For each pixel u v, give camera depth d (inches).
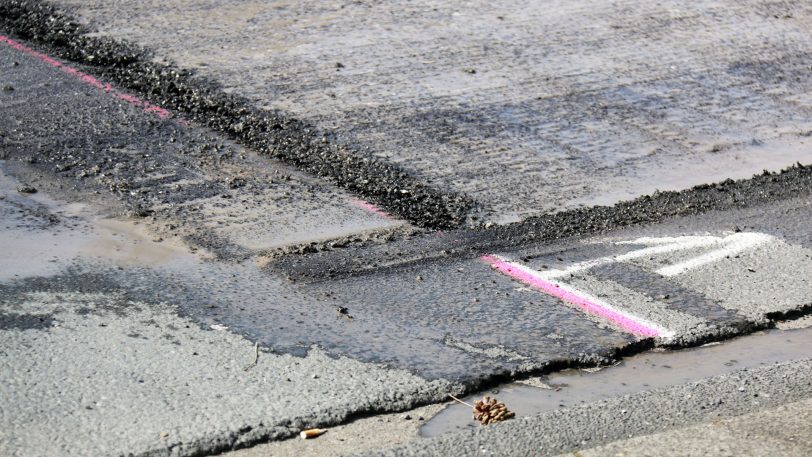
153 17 454.3
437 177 319.9
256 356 213.9
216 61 406.6
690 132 368.5
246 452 182.9
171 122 348.8
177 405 193.9
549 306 243.4
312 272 255.9
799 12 503.8
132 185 302.2
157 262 257.3
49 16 444.5
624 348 226.4
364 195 304.8
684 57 439.8
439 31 454.6
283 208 293.1
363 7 484.1
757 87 413.7
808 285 259.1
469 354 219.5
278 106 367.6
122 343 216.2
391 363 214.1
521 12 484.4
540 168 331.6
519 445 185.6
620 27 470.3
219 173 314.0
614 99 393.4
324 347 219.3
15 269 248.4
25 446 179.2
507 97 388.2
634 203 308.5
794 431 192.5
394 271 258.8
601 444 187.5
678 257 273.0
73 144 326.3
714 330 235.1
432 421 196.4
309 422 191.8
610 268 265.1
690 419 197.5
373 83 394.3
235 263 259.1
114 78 383.2
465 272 260.2
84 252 260.4
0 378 199.6
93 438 182.4
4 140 325.7
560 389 210.8
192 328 224.5
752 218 300.7
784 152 355.6
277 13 470.3
